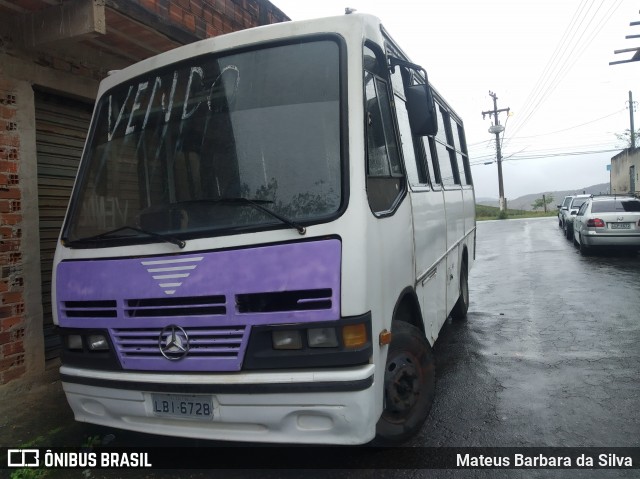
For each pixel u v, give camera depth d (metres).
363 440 2.81
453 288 6.27
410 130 4.50
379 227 3.10
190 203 3.18
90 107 5.92
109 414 3.27
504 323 7.31
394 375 3.51
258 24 7.72
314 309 2.77
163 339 3.01
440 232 5.29
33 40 4.67
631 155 33.34
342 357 2.75
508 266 13.12
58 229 5.49
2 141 4.69
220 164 3.23
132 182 3.44
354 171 2.95
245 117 3.26
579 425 4.02
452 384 4.98
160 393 3.04
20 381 4.79
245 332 2.85
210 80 3.42
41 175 5.32
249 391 2.82
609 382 4.87
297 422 2.85
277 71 3.27
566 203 22.61
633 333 6.48
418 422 3.68
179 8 5.83
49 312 5.31
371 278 2.90
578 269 11.90
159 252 3.08
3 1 4.39
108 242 3.27
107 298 3.18
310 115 3.13
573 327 6.89
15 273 4.77
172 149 3.39
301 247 2.82
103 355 3.22
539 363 5.50
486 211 56.62
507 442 3.78
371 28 3.47
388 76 3.69
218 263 2.92
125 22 4.84
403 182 3.86
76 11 4.45
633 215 13.31
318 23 3.27
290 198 3.00
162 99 3.54
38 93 5.29
